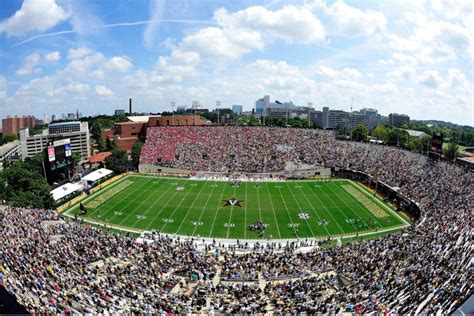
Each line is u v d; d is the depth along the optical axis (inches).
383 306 946.7
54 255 1306.6
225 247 1865.2
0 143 6643.7
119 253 1488.7
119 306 949.2
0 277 949.2
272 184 3176.7
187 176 3469.5
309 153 3806.6
